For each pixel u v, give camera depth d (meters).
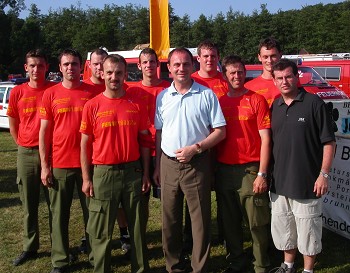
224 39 62.03
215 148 3.89
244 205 3.77
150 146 3.84
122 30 65.25
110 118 3.60
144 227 3.79
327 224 4.78
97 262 3.74
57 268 4.08
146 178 3.82
